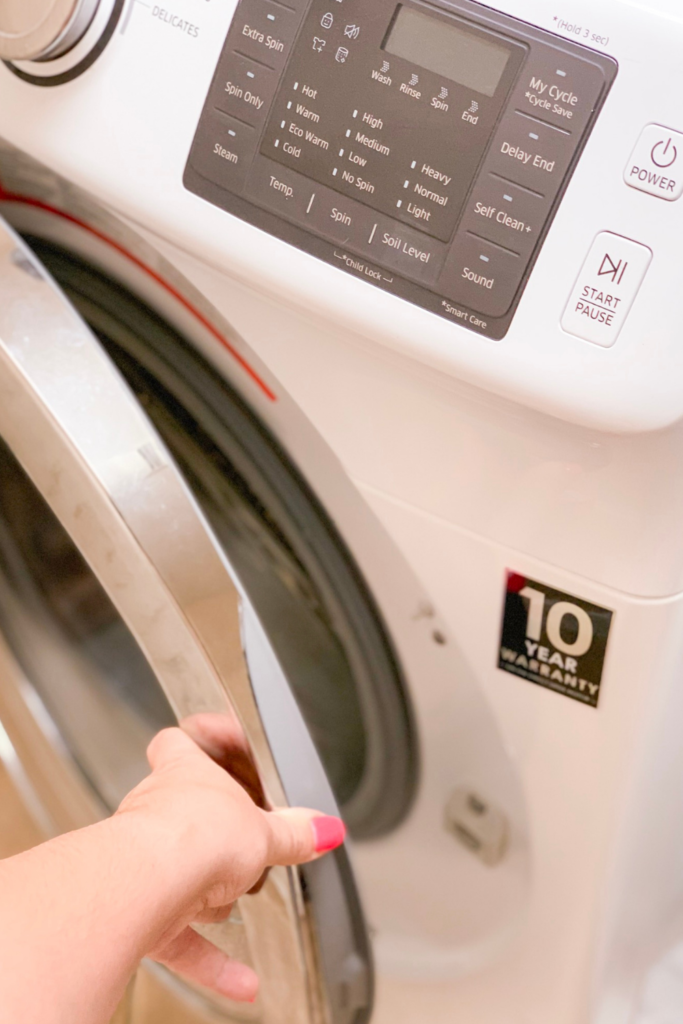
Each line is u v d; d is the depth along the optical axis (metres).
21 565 0.71
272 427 0.49
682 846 0.65
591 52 0.34
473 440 0.40
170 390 0.53
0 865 0.30
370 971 0.62
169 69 0.39
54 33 0.38
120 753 0.76
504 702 0.49
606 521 0.39
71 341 0.41
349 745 0.66
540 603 0.43
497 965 0.62
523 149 0.35
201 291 0.43
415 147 0.36
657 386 0.34
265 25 0.38
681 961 0.83
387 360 0.39
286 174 0.38
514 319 0.36
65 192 0.45
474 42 0.35
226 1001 0.70
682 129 0.33
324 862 0.51
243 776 0.48
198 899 0.36
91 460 0.40
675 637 0.42
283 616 0.66
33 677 0.74
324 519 0.51
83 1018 0.29
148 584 0.42
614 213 0.34
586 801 0.50
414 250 0.37
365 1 0.36
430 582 0.46
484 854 0.58
